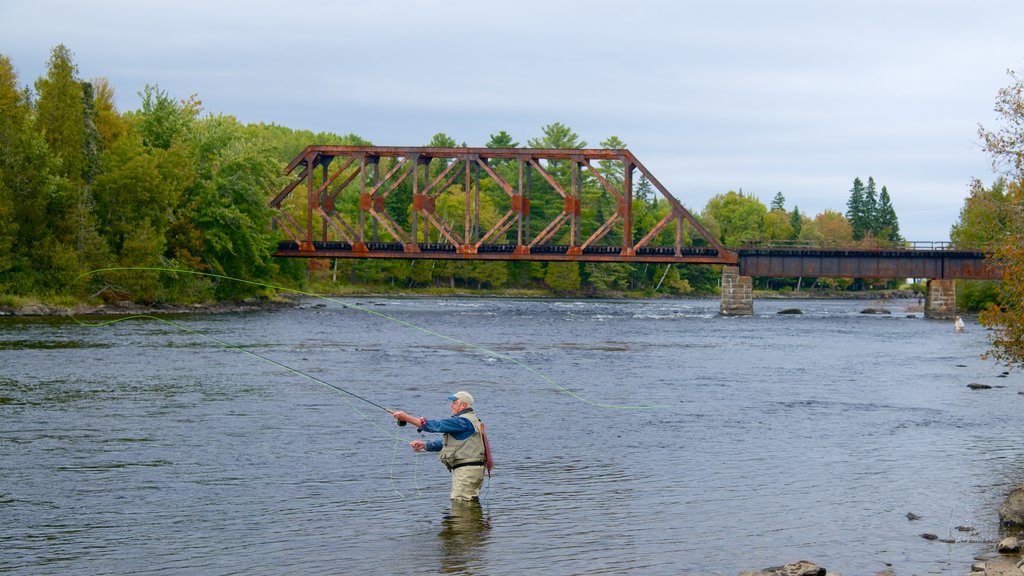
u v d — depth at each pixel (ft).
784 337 203.21
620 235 586.04
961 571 40.78
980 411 88.63
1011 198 64.08
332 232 477.36
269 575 39.50
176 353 132.77
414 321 238.89
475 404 89.15
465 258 332.80
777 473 60.23
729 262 329.72
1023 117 62.64
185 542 43.96
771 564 41.55
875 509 51.34
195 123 305.32
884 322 286.05
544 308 344.90
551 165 552.41
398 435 71.26
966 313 353.51
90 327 181.88
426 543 44.09
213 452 63.98
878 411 88.12
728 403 92.58
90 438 68.33
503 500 52.26
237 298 296.30
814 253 333.42
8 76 268.82
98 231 247.70
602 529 46.70
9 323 185.16
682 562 41.65
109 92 313.53
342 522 47.47
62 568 40.24
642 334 204.85
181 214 271.90
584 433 74.08
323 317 247.29
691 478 58.44
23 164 231.50
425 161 347.15
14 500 51.03
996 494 54.95
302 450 65.05
